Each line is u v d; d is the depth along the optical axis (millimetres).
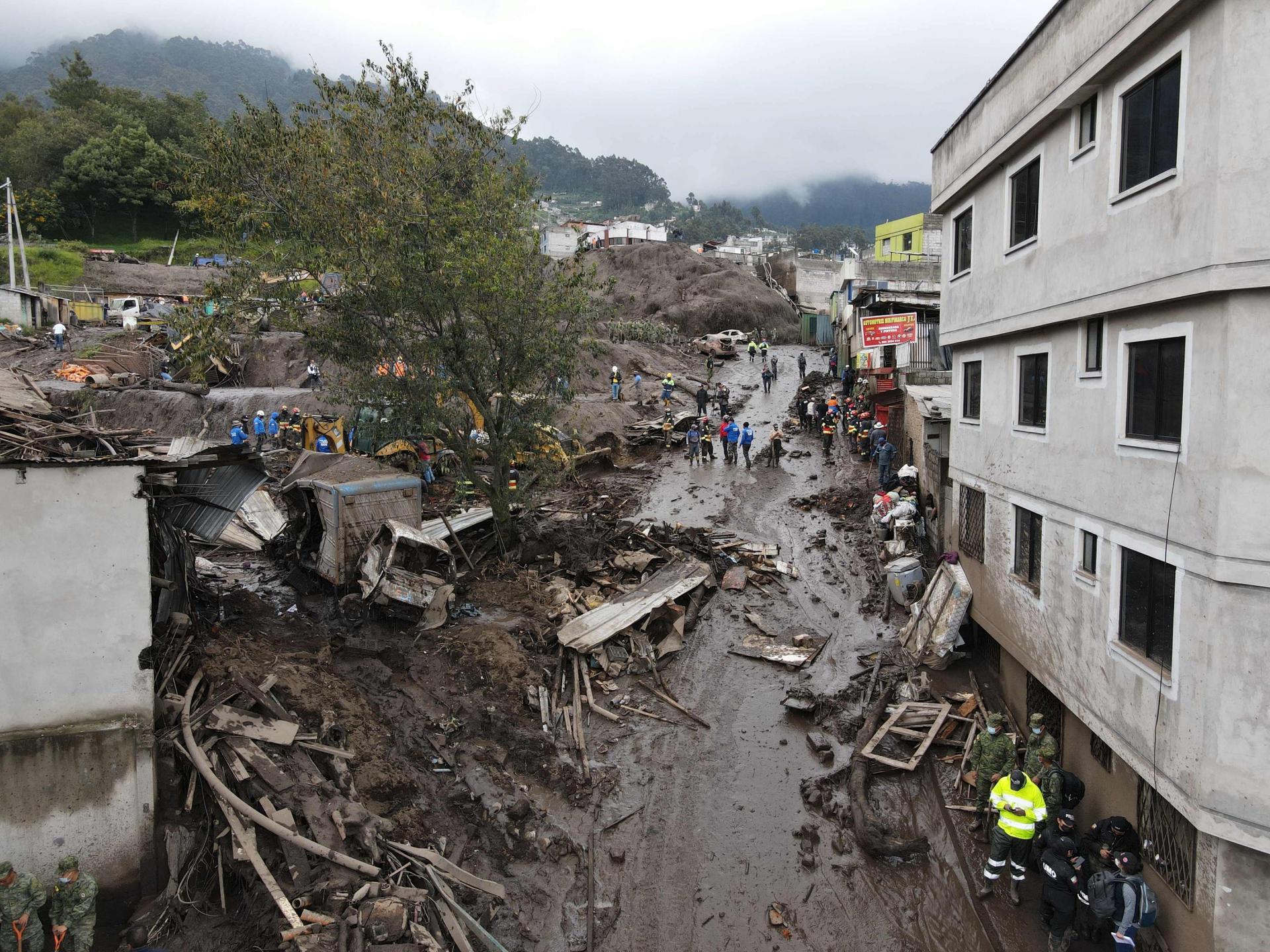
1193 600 8086
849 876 10734
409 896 8742
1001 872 10648
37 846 9023
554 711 13891
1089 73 9656
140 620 9234
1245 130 7355
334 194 17172
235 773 9609
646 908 10094
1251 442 7512
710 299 58562
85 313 45875
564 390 20219
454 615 16281
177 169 18484
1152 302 8680
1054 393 11531
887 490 24172
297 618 15109
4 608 8781
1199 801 7945
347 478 16656
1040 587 12078
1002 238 13188
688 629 17531
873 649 16734
